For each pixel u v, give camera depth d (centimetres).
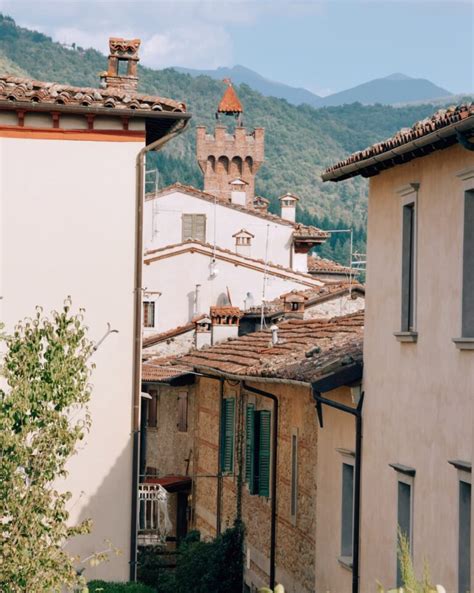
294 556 2581
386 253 2020
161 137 2306
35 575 1559
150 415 4500
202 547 3178
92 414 2197
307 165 18750
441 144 1675
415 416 1839
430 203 1803
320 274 7212
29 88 2166
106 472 2194
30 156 2202
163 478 4159
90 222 2214
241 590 3117
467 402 1628
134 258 2223
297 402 2586
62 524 1616
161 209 6738
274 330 3188
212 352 3709
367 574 2061
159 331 5788
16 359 1639
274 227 6812
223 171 10006
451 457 1680
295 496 2595
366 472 2083
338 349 2436
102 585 2127
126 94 2200
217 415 3503
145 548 3575
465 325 1659
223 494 3384
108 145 2217
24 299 2194
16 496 1577
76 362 1658
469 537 1631
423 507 1788
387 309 2003
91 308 2208
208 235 6756
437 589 1023
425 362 1805
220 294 5828
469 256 1661
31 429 1606
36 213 2202
